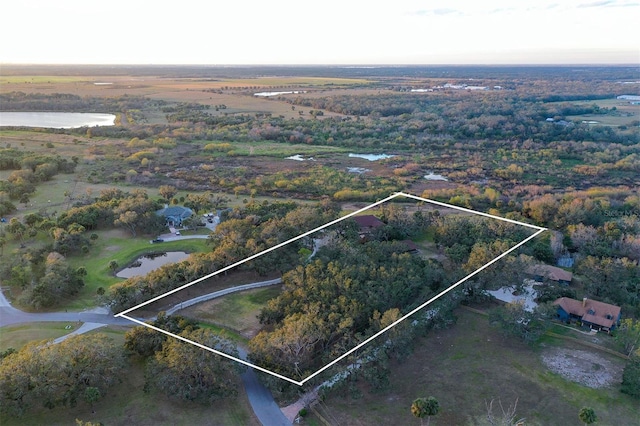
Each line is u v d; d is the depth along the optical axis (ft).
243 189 403.54
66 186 410.31
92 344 162.81
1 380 148.15
